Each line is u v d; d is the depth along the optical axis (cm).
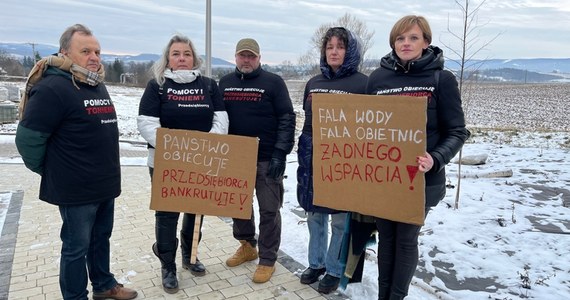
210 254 425
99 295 331
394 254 297
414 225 279
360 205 288
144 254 419
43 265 390
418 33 265
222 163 342
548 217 556
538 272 396
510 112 3067
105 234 325
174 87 340
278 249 405
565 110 3222
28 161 277
